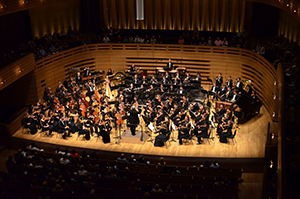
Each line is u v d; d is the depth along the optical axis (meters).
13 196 12.27
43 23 25.98
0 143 19.11
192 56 25.56
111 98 22.11
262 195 14.28
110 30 27.77
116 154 17.23
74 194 12.59
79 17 29.53
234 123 19.88
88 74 24.28
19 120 20.03
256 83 22.72
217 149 17.50
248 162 16.44
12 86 22.34
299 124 12.35
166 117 17.42
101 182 13.66
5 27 22.39
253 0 22.77
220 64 24.92
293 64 17.11
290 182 10.03
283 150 10.59
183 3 27.67
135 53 26.44
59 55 24.33
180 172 15.20
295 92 14.42
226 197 12.52
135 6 28.59
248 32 26.44
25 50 22.73
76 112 19.78
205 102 22.11
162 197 12.59
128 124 18.06
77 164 15.11
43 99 23.00
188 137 17.56
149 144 18.06
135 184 13.68
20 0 20.50
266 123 19.59
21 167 14.66
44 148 18.11
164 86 21.77
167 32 28.42
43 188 12.73
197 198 12.53
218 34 27.31
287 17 23.27
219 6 26.92
